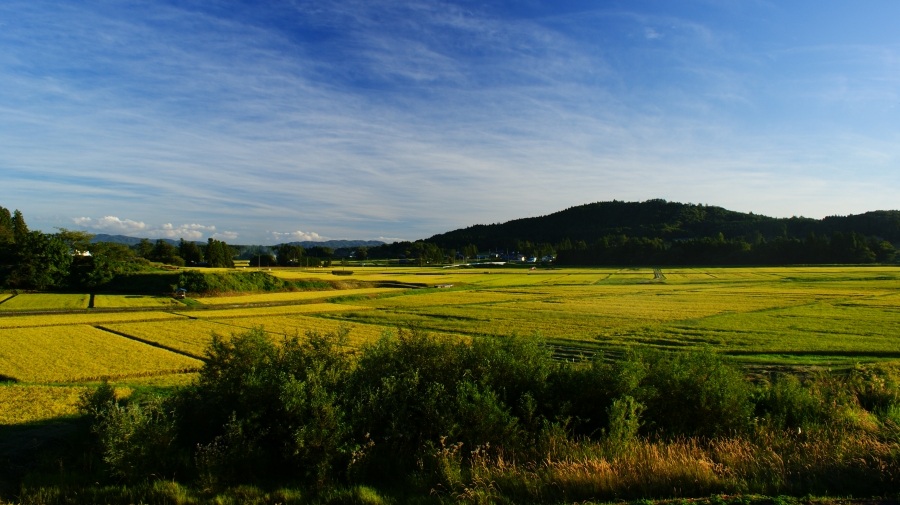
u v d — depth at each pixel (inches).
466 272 6412.4
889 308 2289.6
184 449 504.4
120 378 1056.2
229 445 481.4
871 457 418.3
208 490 445.4
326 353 596.1
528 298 3169.3
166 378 1051.9
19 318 2132.1
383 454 494.9
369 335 1679.4
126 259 4923.7
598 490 390.9
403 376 560.7
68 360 1226.6
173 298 3016.7
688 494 384.2
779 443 487.5
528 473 423.8
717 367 588.1
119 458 470.9
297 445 466.3
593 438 544.4
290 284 3779.5
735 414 545.3
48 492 452.1
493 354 604.4
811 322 1854.1
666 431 538.3
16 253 3164.4
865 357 1222.3
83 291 3211.1
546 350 642.8
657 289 3695.9
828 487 380.8
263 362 563.8
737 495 362.0
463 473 441.7
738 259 7573.8
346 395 528.4
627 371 559.5
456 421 507.8
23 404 783.1
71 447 563.2
